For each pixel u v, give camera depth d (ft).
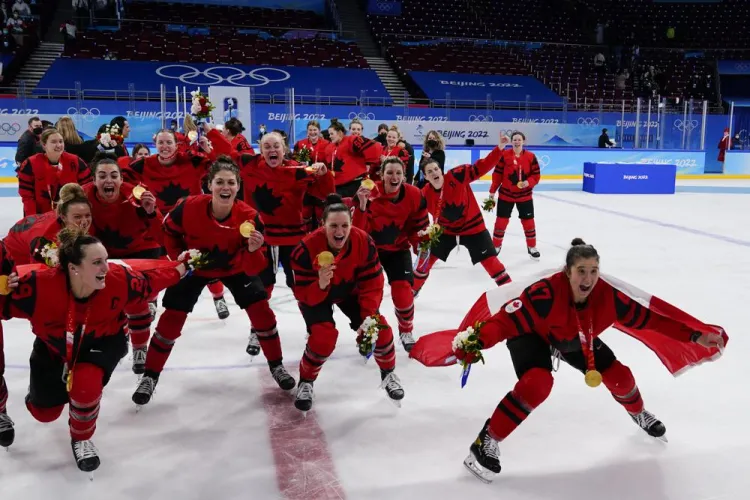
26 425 13.42
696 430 13.46
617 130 77.71
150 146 64.23
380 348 14.24
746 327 20.20
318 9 102.32
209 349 18.10
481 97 85.05
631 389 12.52
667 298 23.49
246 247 14.07
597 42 101.91
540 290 11.39
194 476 11.55
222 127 30.04
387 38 94.63
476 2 106.01
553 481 11.53
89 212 14.14
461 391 15.35
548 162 71.61
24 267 11.30
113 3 87.71
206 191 24.52
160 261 12.94
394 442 12.86
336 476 11.59
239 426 13.47
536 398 11.23
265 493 11.03
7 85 72.79
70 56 78.84
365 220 16.44
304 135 70.44
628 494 11.15
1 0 81.61
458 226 21.54
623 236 36.70
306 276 13.57
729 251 32.42
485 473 11.49
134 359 15.98
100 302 11.41
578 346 11.98
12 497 10.85
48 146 20.04
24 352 17.72
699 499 11.01
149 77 76.69
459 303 22.89
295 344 18.51
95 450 11.75
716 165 86.22
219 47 86.07
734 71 101.45
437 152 24.61
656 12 108.78
